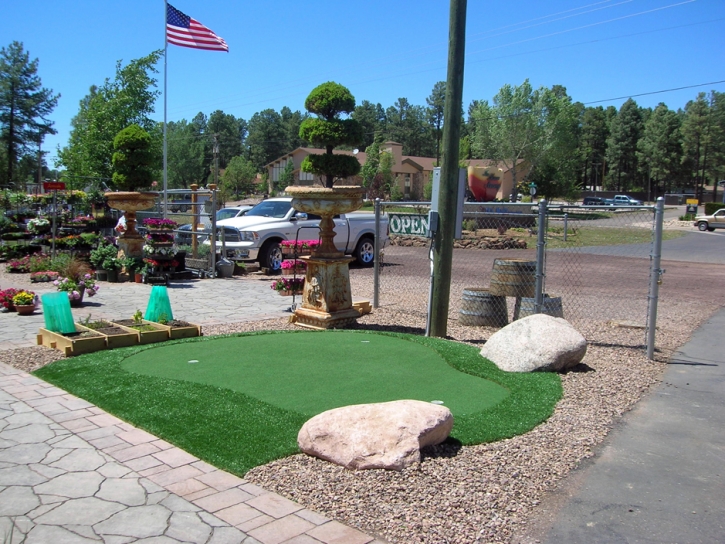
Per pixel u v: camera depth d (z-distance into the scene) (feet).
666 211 216.54
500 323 29.45
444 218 25.84
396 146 226.17
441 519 11.00
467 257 67.97
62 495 11.72
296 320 28.45
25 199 75.46
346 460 12.80
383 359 21.36
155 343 23.80
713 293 43.55
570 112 186.39
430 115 335.67
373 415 13.42
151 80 82.53
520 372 20.24
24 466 12.97
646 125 282.36
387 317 31.04
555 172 189.37
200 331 25.62
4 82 174.29
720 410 17.74
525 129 178.19
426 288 42.57
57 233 53.26
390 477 12.41
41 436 14.61
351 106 26.78
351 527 10.71
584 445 14.73
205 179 274.57
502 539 10.49
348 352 22.31
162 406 16.40
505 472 12.98
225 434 14.53
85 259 47.75
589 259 69.72
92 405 16.78
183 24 60.29
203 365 20.43
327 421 13.39
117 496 11.70
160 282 42.75
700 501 12.17
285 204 51.88
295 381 18.65
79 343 22.20
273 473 12.64
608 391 19.02
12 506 11.27
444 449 13.89
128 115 81.20
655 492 12.51
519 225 93.25
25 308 30.53
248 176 232.32
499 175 106.73
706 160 269.23
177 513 11.09
